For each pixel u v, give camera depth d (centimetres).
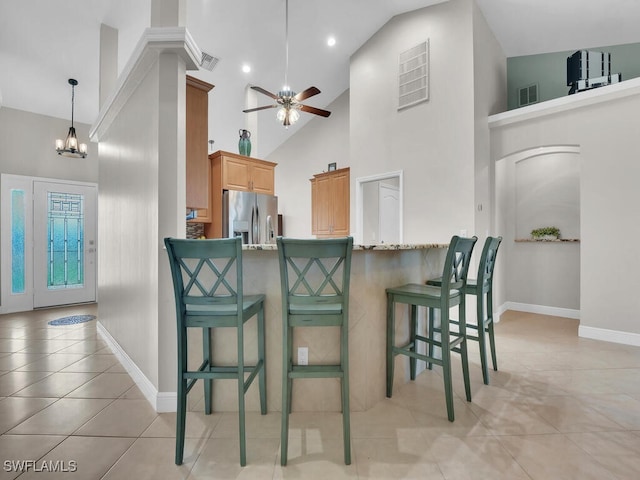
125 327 258
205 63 432
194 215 402
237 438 165
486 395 208
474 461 146
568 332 351
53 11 304
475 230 356
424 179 395
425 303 191
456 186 368
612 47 401
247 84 491
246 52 430
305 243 146
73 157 487
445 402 200
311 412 191
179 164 196
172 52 194
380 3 392
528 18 379
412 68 405
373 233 508
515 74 456
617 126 315
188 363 191
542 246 444
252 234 437
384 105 436
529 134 373
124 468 142
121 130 272
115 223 288
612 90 313
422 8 397
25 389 218
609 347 300
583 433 167
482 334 226
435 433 168
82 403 199
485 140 386
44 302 473
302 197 629
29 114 458
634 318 306
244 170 444
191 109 226
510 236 469
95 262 521
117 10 307
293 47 441
